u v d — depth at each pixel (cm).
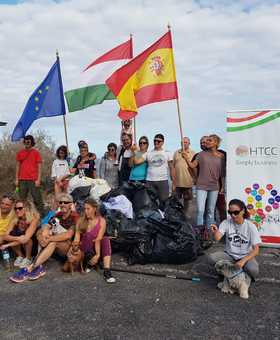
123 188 739
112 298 459
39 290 490
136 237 583
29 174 880
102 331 379
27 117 848
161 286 496
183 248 570
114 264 592
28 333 377
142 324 392
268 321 395
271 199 662
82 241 547
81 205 688
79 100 874
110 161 840
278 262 585
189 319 401
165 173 771
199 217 695
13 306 441
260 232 671
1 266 598
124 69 764
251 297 457
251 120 672
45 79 868
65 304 444
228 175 682
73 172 836
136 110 754
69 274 550
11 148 1429
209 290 480
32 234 593
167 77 749
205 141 698
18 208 588
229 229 496
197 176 723
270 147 662
